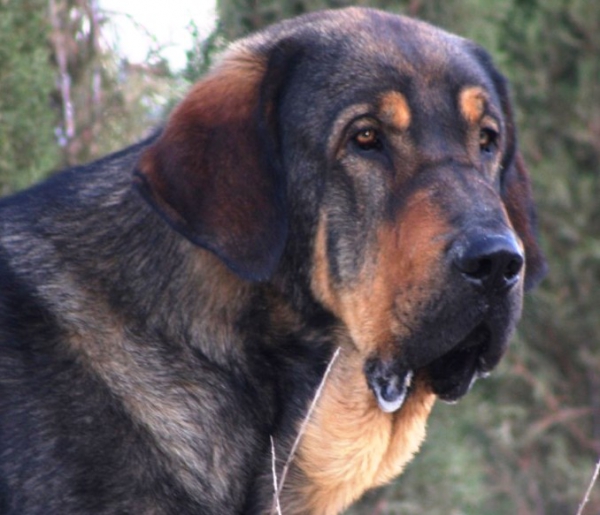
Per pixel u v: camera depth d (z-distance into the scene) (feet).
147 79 58.29
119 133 57.31
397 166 27.45
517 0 61.21
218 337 27.78
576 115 61.16
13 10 49.19
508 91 31.09
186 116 28.12
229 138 27.86
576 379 61.31
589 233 61.05
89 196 29.09
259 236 27.45
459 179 27.04
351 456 28.63
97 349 27.43
